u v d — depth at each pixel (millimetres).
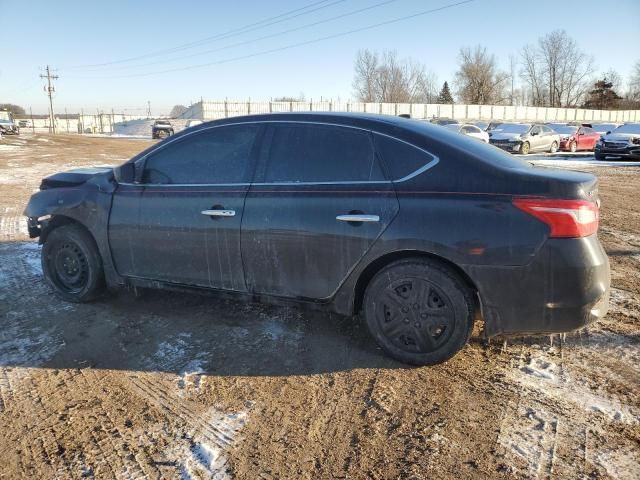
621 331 3902
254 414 2873
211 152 3926
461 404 2943
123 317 4230
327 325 4039
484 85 77500
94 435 2697
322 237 3408
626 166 18938
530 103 85875
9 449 2592
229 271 3760
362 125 3486
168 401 3006
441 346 3266
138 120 84438
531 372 3297
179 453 2547
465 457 2498
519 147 24547
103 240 4266
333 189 3426
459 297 3170
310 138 3609
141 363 3463
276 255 3570
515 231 2973
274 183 3625
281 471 2422
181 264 3949
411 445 2596
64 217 4551
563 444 2574
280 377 3270
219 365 3424
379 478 2373
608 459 2459
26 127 87938
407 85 73750
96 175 4492
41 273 5461
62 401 3010
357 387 3143
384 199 3268
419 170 3260
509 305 3043
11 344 3744
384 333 3420
